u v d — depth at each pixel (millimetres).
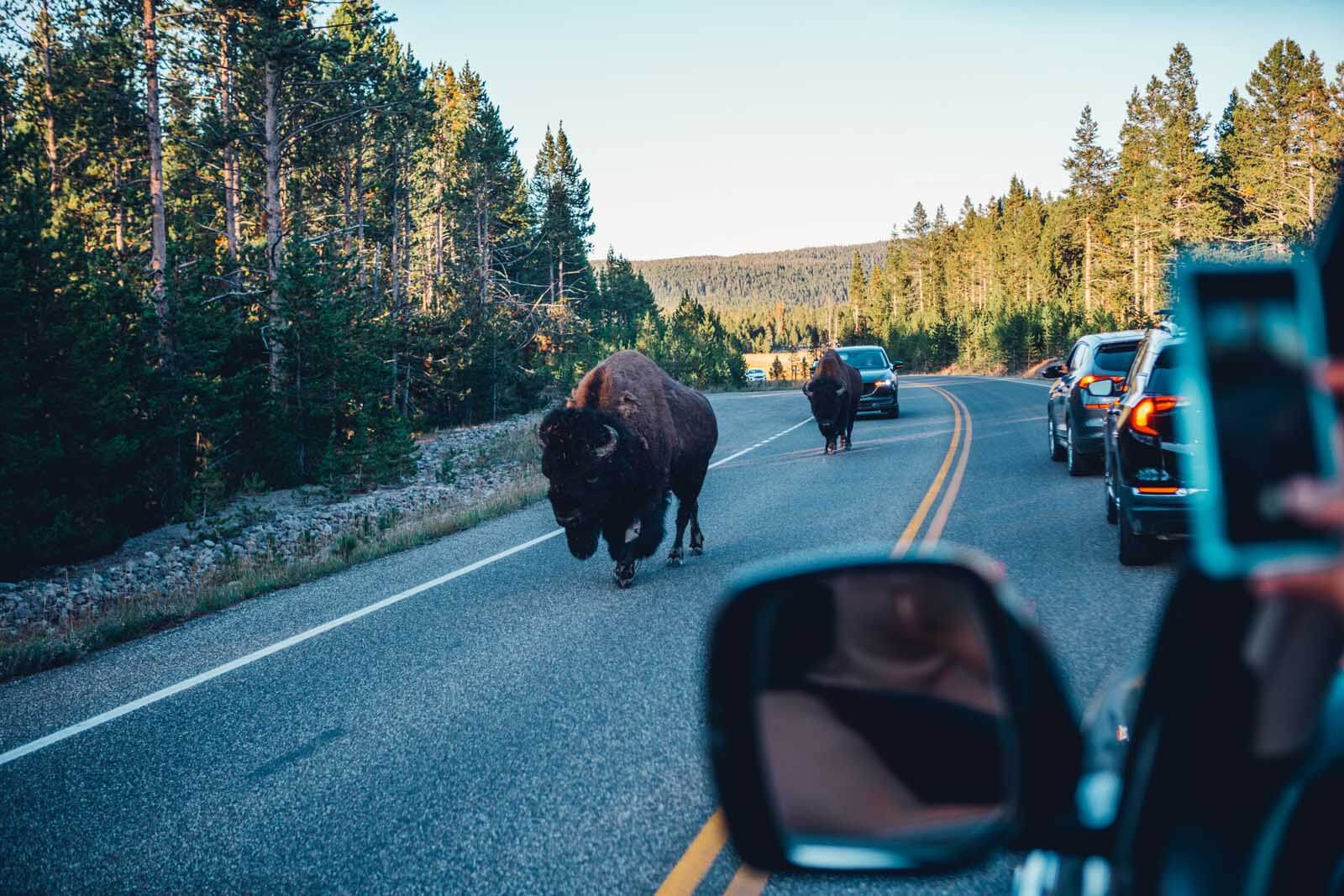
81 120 23359
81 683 6453
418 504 16984
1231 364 776
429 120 38844
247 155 31062
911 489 11914
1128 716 1585
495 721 4895
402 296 37125
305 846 3697
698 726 4562
